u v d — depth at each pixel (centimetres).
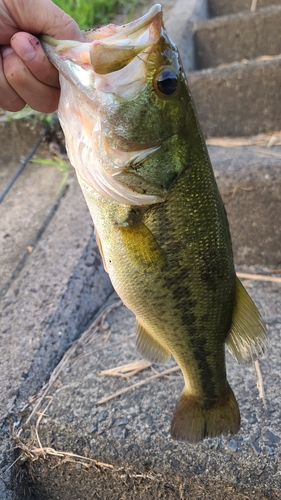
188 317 24
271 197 39
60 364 33
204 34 69
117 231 23
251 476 25
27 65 20
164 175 22
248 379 30
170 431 26
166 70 20
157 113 21
